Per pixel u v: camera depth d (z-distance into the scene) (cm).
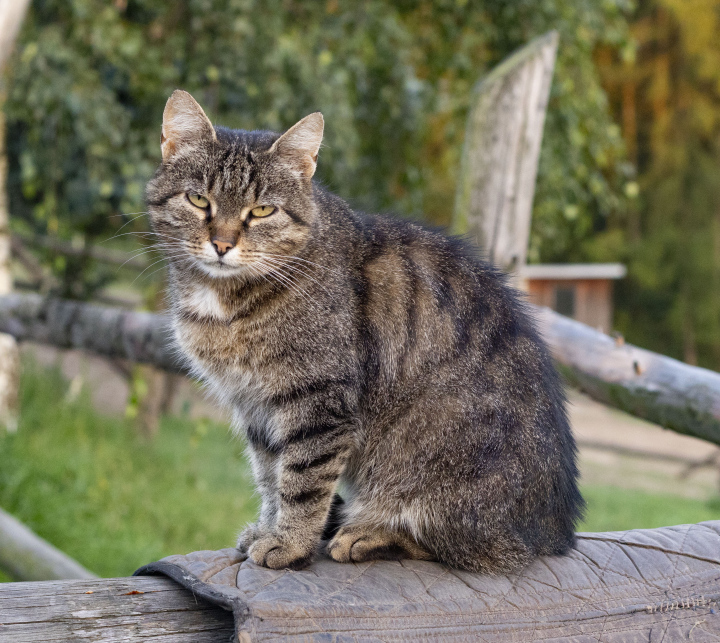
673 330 1855
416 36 791
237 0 614
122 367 876
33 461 653
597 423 1334
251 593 187
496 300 264
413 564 230
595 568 225
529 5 719
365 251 262
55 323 517
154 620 180
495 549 229
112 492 641
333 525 265
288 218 261
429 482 240
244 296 252
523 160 412
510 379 247
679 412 334
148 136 666
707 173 1847
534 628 198
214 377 266
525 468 238
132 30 659
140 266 887
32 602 178
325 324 243
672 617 208
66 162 727
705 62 1819
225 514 658
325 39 705
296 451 240
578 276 1592
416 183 823
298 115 679
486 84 412
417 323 250
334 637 180
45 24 652
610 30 766
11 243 920
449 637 191
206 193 259
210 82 698
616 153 799
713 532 244
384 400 249
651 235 1880
